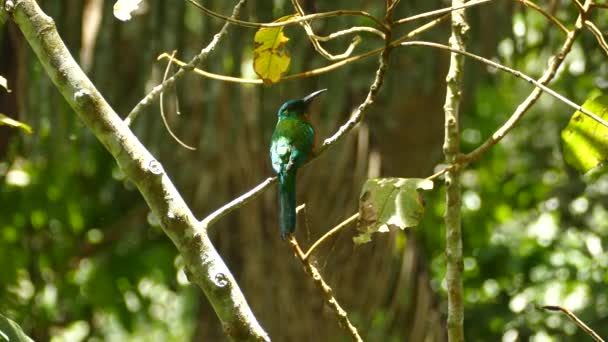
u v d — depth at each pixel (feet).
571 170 52.44
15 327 19.04
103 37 40.06
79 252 58.65
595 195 51.88
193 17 38.73
